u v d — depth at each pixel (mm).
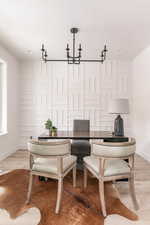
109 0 2100
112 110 2818
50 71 4852
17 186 2471
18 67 4738
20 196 2189
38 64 4844
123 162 2125
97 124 4844
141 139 4141
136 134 4457
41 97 4852
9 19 2557
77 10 2322
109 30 2924
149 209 1923
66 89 4836
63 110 4848
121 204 2016
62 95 4848
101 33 3045
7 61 4016
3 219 1731
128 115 4801
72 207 1937
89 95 4836
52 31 2973
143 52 4012
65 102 4848
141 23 2670
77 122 3764
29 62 4840
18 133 4770
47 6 2227
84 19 2559
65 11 2344
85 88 4840
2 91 3975
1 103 3979
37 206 1957
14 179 2707
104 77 4828
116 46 3723
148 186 2482
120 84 4828
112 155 1823
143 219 1744
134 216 1791
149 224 1668
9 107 4145
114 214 1817
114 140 2645
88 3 2166
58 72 4848
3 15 2441
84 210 1883
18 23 2684
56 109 4859
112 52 4137
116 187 2457
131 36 3182
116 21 2613
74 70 4836
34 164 2053
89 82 4836
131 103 4801
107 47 3781
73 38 3145
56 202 2045
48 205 1979
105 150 1825
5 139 3906
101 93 4832
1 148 3697
